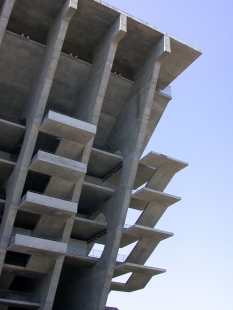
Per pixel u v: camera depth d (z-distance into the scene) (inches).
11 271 1010.1
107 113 1259.8
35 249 941.8
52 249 953.5
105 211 1145.4
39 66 1151.0
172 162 1096.2
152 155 1079.0
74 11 1035.9
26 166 984.3
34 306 1000.9
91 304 1051.3
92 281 1084.5
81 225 1114.7
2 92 1155.9
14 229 1157.1
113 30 1109.1
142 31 1133.7
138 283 1109.1
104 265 1054.4
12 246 925.8
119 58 1240.8
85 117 1095.0
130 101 1218.6
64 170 992.9
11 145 1118.4
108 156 1133.1
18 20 1148.5
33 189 1197.1
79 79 1200.2
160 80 1316.4
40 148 1186.6
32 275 1042.7
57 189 1032.8
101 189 1115.9
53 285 981.2
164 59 1224.8
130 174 1085.8
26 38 1122.0
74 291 1165.7
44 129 1005.8
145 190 1077.1
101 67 1107.9
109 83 1221.1
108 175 1215.6
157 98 1267.2
